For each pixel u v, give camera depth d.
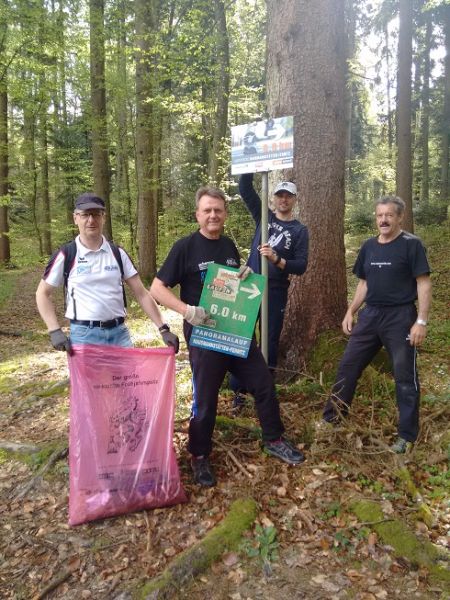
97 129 13.56
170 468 3.04
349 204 21.92
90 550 2.72
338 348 4.60
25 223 26.20
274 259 3.70
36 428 4.45
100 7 12.80
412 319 3.50
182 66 12.11
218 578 2.51
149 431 3.02
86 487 2.93
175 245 3.15
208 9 12.90
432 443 3.59
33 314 11.29
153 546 2.73
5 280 16.75
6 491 3.39
